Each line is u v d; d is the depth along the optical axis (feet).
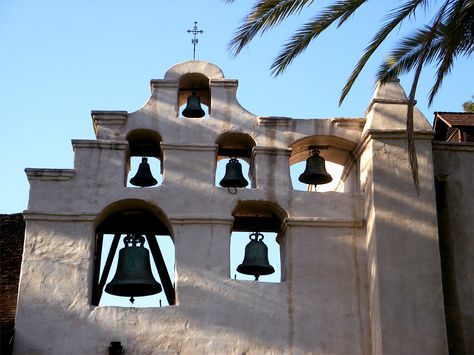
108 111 77.61
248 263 76.23
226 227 74.79
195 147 77.00
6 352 70.18
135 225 77.30
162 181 76.02
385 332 70.90
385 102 78.02
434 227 74.28
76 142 76.48
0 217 84.94
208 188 75.97
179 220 74.69
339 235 75.61
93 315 71.67
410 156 70.74
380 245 73.56
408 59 77.61
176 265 73.46
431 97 77.15
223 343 71.51
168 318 71.92
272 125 78.38
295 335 72.28
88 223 74.28
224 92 79.30
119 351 70.54
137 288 75.61
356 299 73.77
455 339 73.46
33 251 73.10
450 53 74.64
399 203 74.84
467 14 73.31
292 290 73.56
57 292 72.08
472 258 76.07
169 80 79.20
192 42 81.15
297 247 74.90
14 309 74.49
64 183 75.31
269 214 77.92
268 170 76.95
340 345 72.33
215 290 72.90
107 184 75.51
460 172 78.69
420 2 74.13
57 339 70.85
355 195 76.89
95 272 76.59
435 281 72.59
